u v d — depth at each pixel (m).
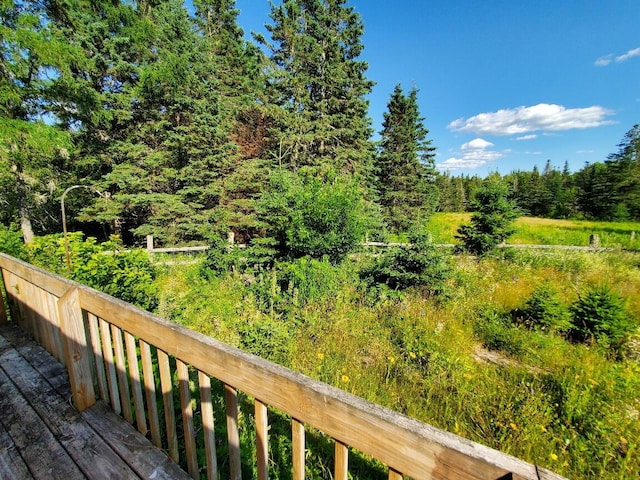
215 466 1.40
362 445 0.82
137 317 1.53
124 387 1.82
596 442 2.51
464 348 4.09
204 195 11.98
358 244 7.21
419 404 2.95
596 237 11.23
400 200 19.88
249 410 2.50
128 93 11.35
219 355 1.17
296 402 0.96
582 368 3.55
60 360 2.47
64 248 5.07
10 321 3.20
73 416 1.91
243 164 12.78
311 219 6.87
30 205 11.44
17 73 8.16
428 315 5.01
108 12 10.26
